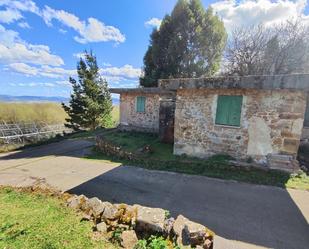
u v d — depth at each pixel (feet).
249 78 21.81
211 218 14.70
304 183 20.26
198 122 26.96
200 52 65.41
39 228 11.99
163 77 65.46
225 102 24.94
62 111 69.87
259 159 23.41
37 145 44.16
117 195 18.85
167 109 36.99
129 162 29.09
